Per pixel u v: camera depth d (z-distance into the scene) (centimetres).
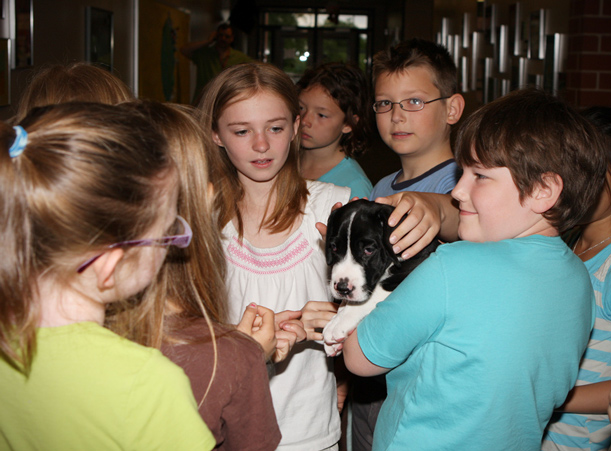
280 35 1914
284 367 204
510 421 135
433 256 144
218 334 131
